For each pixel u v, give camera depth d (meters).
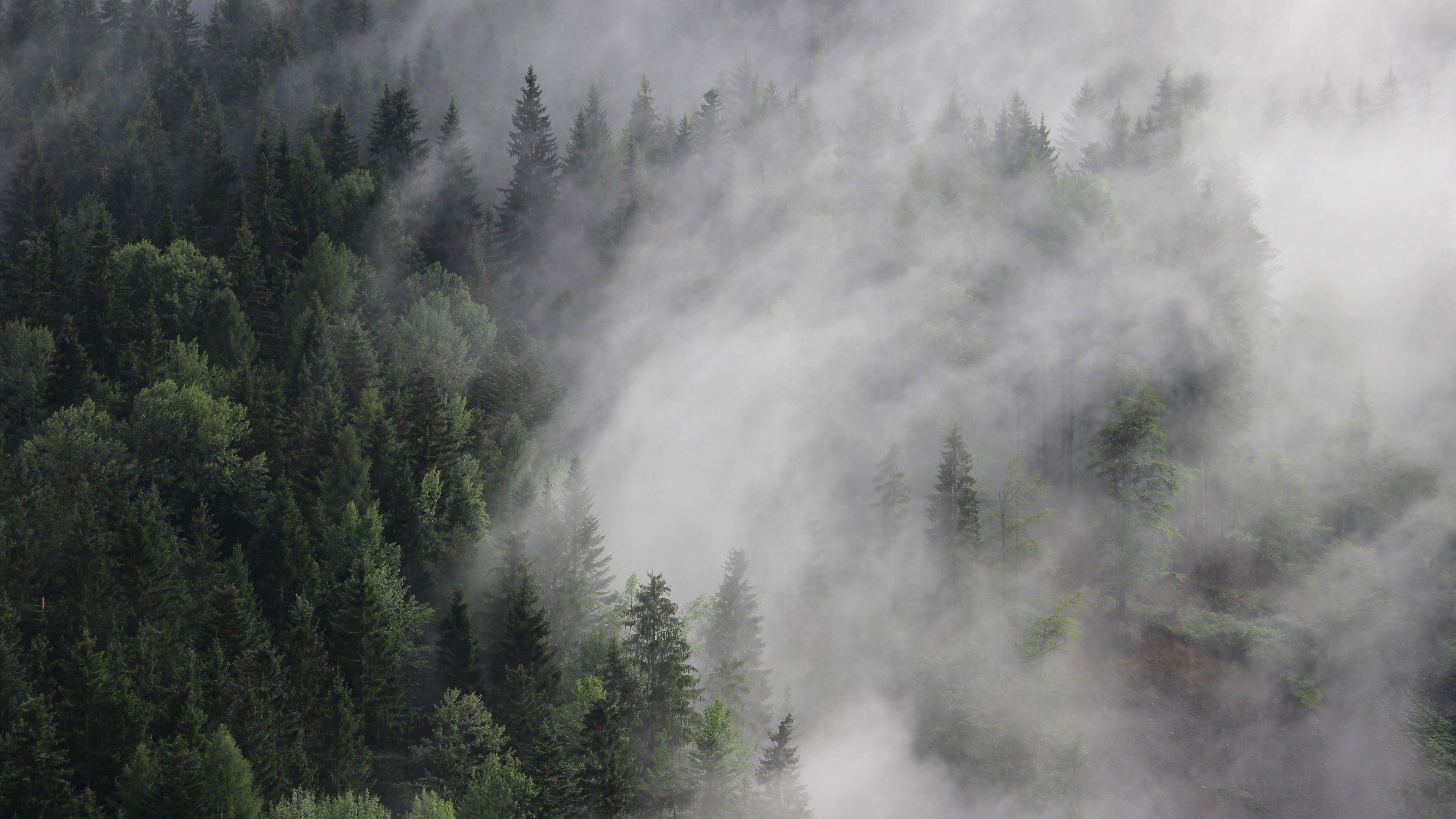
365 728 50.12
